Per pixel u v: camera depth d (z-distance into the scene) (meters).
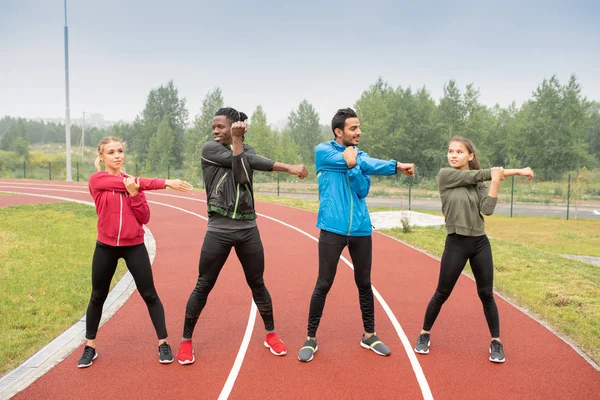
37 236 10.45
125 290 6.46
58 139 128.25
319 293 4.27
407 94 57.16
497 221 20.67
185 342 4.21
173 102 74.81
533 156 54.44
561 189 36.56
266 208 17.52
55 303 5.90
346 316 5.54
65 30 31.28
